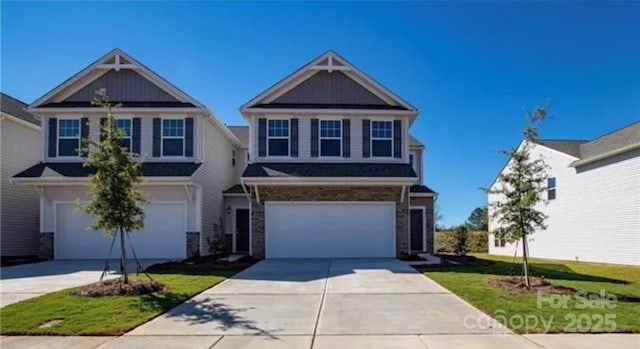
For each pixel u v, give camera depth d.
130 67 19.44
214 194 21.22
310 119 19.09
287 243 18.19
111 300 9.16
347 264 15.76
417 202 24.39
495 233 11.16
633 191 17.80
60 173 18.06
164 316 7.94
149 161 19.00
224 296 9.77
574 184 21.67
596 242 19.95
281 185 18.06
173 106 19.08
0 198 18.83
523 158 11.05
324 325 7.29
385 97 19.52
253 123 19.02
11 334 6.79
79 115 19.08
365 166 18.78
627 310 8.20
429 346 6.14
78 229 18.41
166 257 18.39
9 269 15.01
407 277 12.48
